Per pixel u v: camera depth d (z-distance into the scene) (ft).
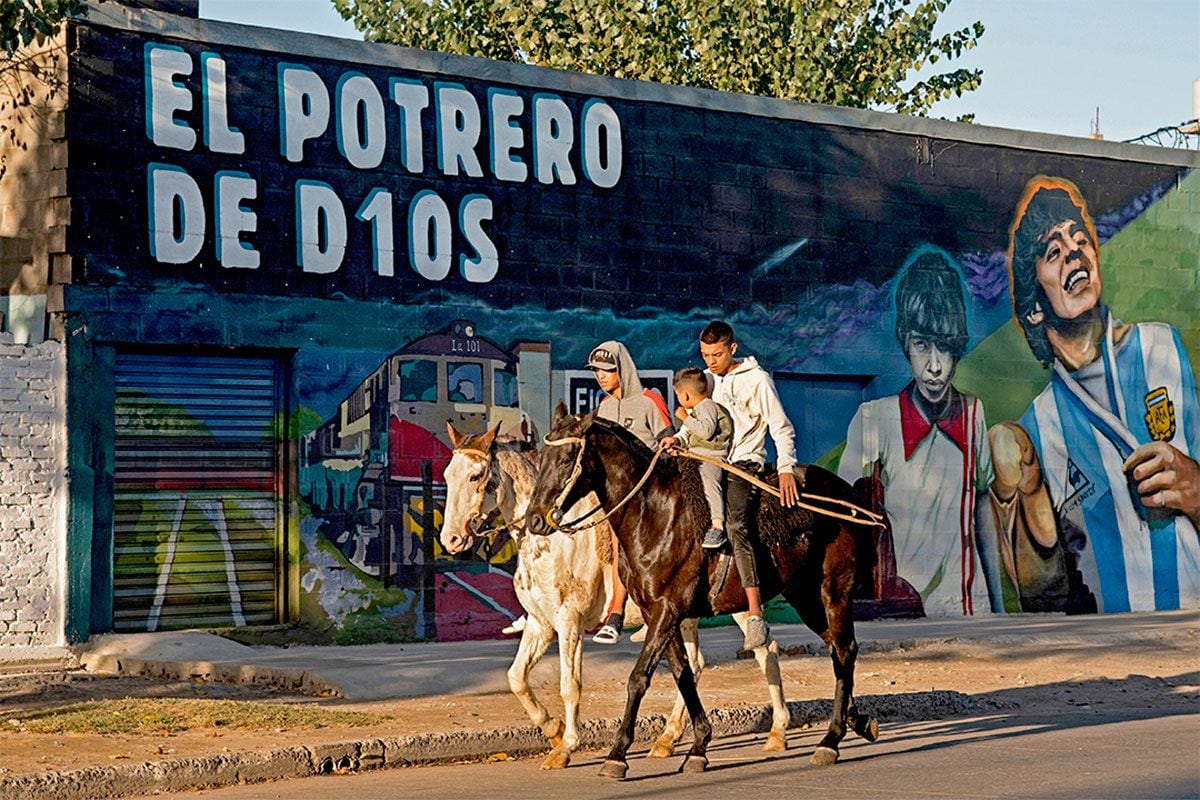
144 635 57.41
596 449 37.81
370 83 63.72
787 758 40.27
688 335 71.15
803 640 65.46
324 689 49.98
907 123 77.82
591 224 68.95
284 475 61.72
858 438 76.59
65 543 56.59
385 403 63.46
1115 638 67.67
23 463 56.54
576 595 39.40
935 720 48.08
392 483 63.46
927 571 76.79
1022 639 66.39
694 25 115.96
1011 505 79.51
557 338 67.77
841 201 75.77
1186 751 39.60
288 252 61.52
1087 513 81.82
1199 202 87.20
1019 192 81.25
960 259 79.15
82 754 37.88
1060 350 81.97
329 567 61.93
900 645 64.59
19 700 47.91
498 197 66.59
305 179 62.03
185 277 59.26
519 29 117.08
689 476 38.47
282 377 62.03
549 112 68.08
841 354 75.31
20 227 58.29
